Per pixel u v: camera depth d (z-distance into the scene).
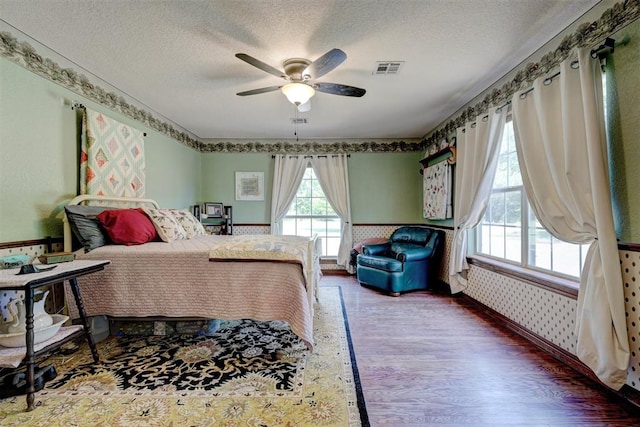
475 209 3.19
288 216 5.54
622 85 1.76
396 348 2.45
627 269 1.74
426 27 2.09
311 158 5.36
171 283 2.48
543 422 1.61
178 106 3.67
